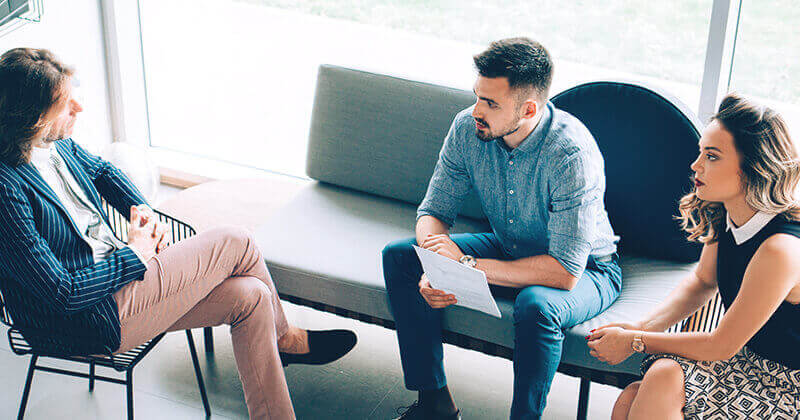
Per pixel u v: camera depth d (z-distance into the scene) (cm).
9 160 187
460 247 236
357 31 325
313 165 291
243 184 307
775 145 166
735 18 258
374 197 286
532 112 206
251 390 221
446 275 203
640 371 198
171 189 376
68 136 199
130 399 208
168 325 213
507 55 199
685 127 229
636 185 238
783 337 173
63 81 188
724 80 267
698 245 235
